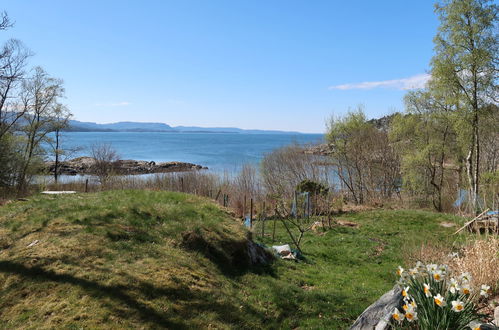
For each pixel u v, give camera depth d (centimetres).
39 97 2872
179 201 1129
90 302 550
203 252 854
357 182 2991
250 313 648
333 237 1466
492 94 1923
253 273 863
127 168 5256
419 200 2564
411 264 953
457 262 672
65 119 3120
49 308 534
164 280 648
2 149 2412
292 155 3216
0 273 633
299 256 1147
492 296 557
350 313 694
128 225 865
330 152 3045
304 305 724
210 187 2539
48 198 1109
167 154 8931
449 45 1992
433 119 2380
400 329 413
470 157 2103
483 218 1051
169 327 534
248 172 2839
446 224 1545
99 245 740
